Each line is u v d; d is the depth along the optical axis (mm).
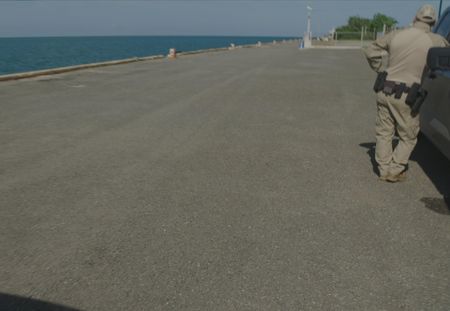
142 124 6574
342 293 2389
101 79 12734
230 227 3166
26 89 10414
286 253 2805
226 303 2285
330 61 21297
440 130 4254
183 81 12273
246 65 18453
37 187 3941
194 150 5191
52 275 2529
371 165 4707
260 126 6527
